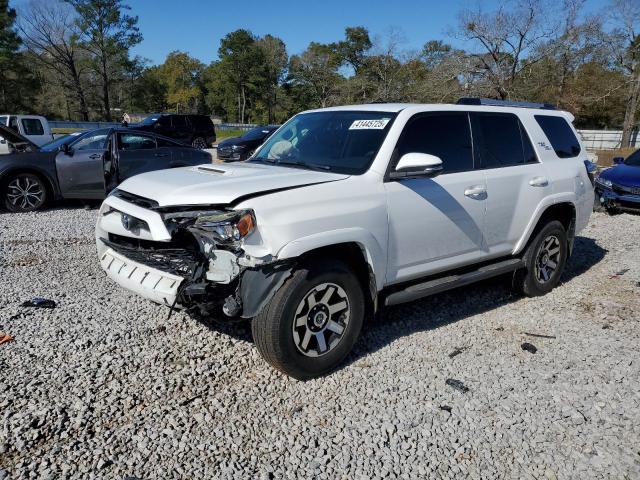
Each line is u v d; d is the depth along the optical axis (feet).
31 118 62.54
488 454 9.37
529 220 16.17
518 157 16.24
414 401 10.96
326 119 14.84
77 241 23.09
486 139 15.33
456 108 14.78
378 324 14.82
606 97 123.95
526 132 16.71
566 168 17.58
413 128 13.44
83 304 15.29
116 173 29.22
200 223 10.50
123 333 13.42
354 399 10.97
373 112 14.01
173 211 11.00
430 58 145.07
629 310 16.43
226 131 172.86
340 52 238.27
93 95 205.57
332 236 11.15
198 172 12.98
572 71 113.19
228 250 10.52
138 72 215.72
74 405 10.24
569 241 18.38
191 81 306.35
